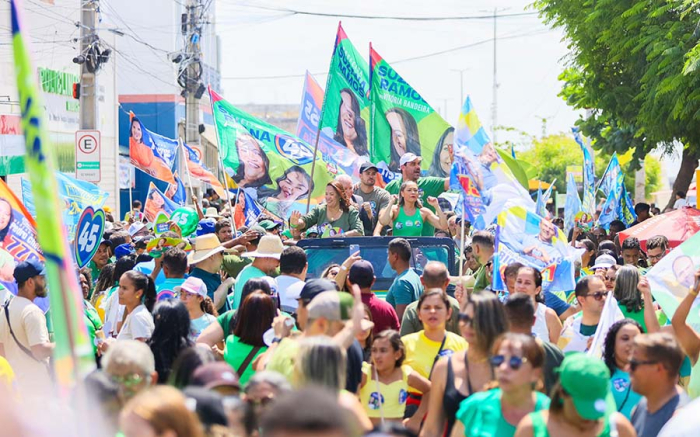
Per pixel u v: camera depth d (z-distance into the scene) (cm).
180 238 1376
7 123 3203
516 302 855
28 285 1036
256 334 892
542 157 8550
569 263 1184
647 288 997
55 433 562
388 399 880
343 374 659
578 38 2825
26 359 1018
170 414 489
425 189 1675
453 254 1368
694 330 998
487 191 1156
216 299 1323
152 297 1080
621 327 838
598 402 618
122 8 6059
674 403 712
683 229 1970
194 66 3694
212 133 6384
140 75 6100
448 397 752
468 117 1152
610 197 2597
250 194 1931
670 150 3011
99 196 1684
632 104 2783
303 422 385
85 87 2609
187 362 706
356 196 1588
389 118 1956
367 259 1372
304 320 848
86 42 2603
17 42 441
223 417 555
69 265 452
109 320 1159
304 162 1922
